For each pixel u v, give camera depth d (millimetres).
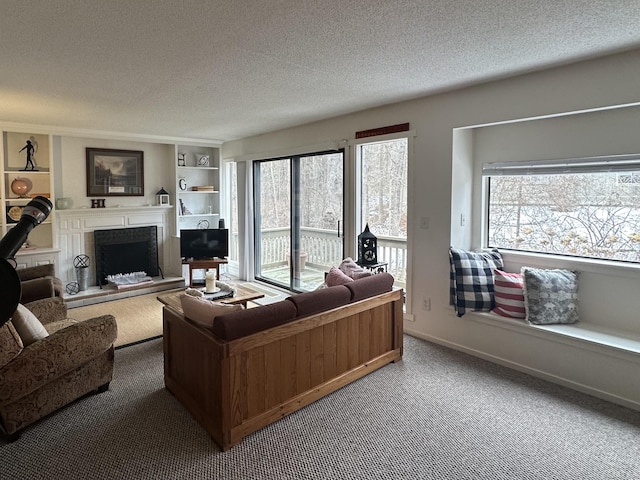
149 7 1915
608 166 2945
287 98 3746
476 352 3543
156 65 2762
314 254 5340
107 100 3766
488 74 3055
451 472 2098
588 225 3209
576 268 3215
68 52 2498
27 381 2291
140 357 3547
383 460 2191
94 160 5676
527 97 3062
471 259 3543
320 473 2094
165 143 6160
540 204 3473
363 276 3461
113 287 5578
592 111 2877
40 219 1179
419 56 2645
